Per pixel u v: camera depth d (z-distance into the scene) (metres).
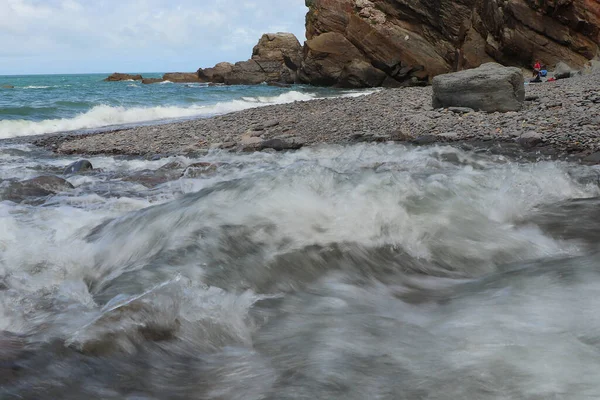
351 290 3.66
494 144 9.43
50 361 2.57
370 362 2.53
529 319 2.89
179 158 10.08
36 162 10.95
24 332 2.92
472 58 38.84
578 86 16.20
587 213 5.31
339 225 4.56
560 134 9.49
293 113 15.90
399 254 4.27
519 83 12.45
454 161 8.16
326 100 19.30
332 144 10.52
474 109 12.72
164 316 2.97
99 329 2.78
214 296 3.33
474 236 4.55
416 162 8.06
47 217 5.52
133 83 70.75
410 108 14.34
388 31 43.56
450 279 3.88
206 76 65.75
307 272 3.93
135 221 4.98
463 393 2.20
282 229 4.47
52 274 3.91
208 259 4.00
